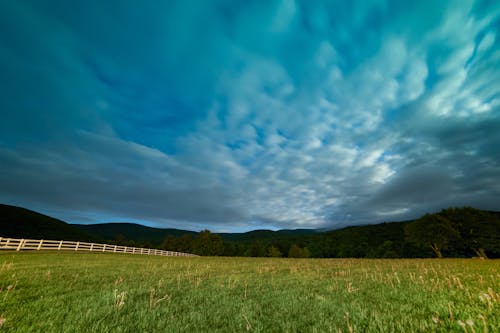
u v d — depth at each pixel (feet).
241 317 12.19
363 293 17.76
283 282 25.12
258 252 312.50
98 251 95.20
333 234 390.21
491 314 10.22
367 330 9.59
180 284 23.35
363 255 294.46
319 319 11.58
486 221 138.72
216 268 42.83
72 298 15.94
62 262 43.78
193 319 11.94
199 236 276.62
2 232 159.53
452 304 12.44
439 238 137.39
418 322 10.07
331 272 35.40
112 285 21.67
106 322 11.14
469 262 52.80
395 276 26.76
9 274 25.14
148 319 11.76
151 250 126.72
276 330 10.33
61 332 9.67
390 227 350.23
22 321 10.70
